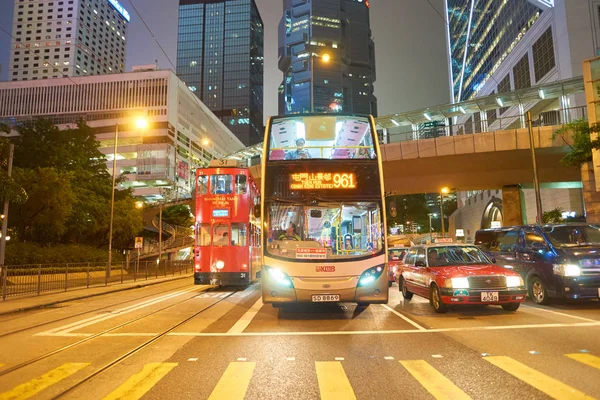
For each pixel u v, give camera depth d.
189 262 43.16
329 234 10.16
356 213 10.23
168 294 18.31
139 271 30.16
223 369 6.03
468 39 101.19
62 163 36.34
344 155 10.72
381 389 5.06
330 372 5.79
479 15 92.38
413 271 12.95
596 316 9.88
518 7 70.56
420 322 9.67
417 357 6.53
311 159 10.51
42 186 28.39
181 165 89.81
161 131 90.81
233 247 18.47
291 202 10.27
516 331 8.31
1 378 5.79
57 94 96.06
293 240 10.10
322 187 10.32
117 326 9.95
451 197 110.81
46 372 6.05
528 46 65.00
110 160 89.50
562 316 9.96
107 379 5.64
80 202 34.94
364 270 9.88
